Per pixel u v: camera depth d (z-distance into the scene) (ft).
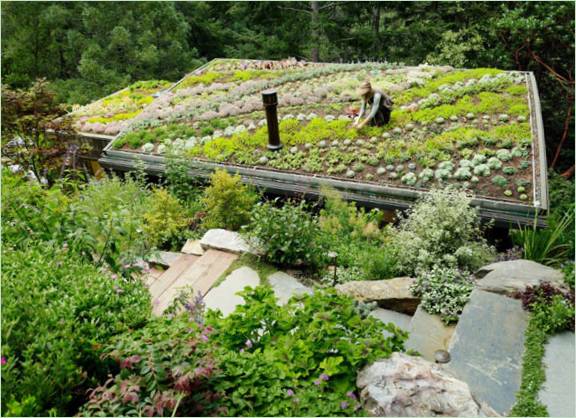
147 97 41.06
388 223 23.91
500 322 14.58
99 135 34.68
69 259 12.72
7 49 49.62
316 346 10.47
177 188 25.82
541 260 19.74
